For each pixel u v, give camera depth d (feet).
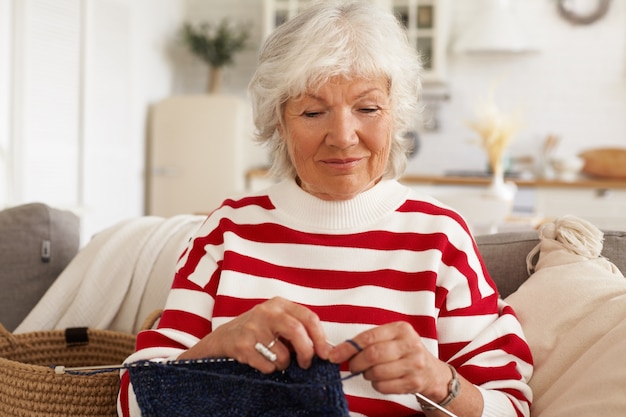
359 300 4.13
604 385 3.80
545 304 4.58
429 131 19.31
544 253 5.05
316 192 4.41
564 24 18.61
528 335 4.51
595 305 4.45
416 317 4.11
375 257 4.26
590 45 18.52
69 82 15.16
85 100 15.58
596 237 4.89
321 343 3.44
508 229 11.39
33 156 14.21
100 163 16.34
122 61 16.93
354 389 4.04
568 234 4.94
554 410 3.99
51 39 14.57
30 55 14.02
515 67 18.89
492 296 4.36
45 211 6.64
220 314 4.19
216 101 17.98
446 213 4.43
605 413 3.70
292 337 3.39
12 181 13.91
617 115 18.49
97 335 5.77
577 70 18.62
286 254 4.34
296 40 4.12
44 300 6.24
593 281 4.58
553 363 4.32
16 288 6.51
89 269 6.22
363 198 4.38
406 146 4.56
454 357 4.11
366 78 4.06
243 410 3.60
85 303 6.14
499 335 4.20
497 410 3.82
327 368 3.41
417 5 18.38
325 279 4.24
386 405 4.03
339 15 4.12
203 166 18.01
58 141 14.94
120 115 17.01
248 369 3.61
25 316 6.51
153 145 18.26
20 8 13.82
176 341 4.14
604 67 18.51
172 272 6.14
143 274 6.17
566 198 16.87
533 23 18.74
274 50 4.29
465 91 19.13
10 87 13.84
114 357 5.76
